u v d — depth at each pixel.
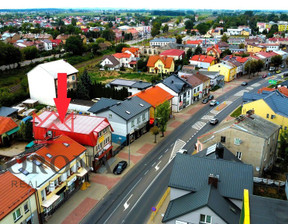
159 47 187.50
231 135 45.78
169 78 88.62
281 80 118.69
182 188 34.34
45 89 88.81
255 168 46.06
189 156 37.19
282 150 48.69
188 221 31.66
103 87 91.62
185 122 76.94
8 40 195.25
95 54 177.88
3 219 32.25
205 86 101.69
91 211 41.56
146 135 68.75
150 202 43.44
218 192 32.84
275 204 24.69
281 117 60.16
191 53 170.12
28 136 63.94
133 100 69.06
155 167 53.59
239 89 109.31
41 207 38.25
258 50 182.12
